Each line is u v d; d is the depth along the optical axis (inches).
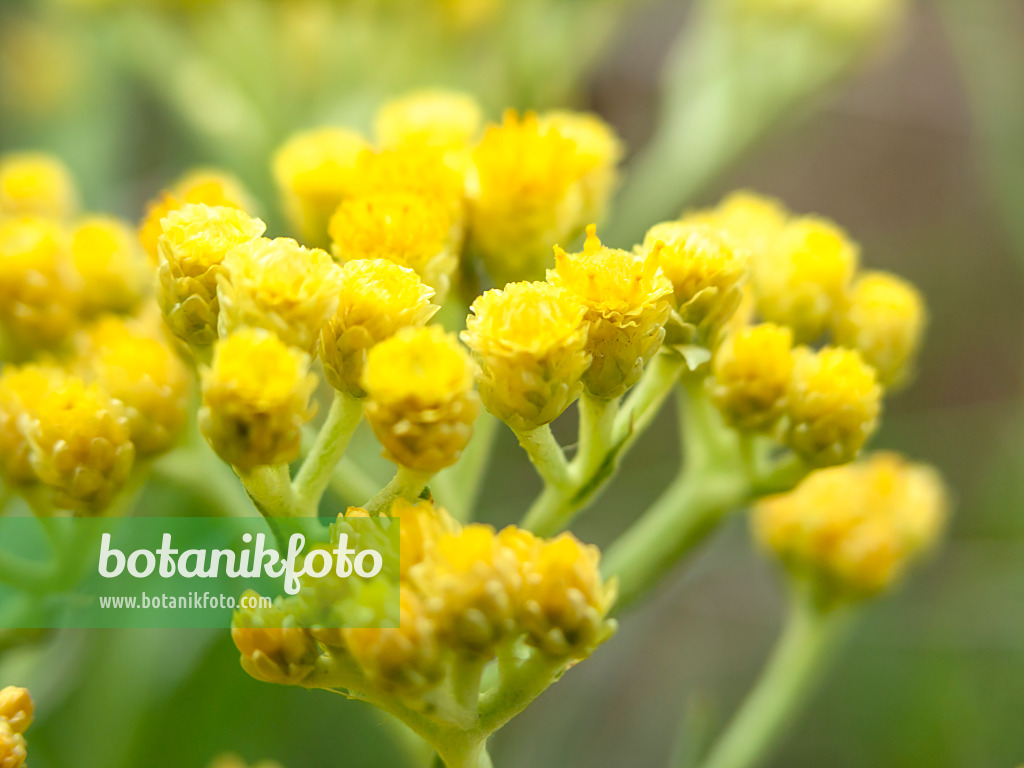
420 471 4.1
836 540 5.5
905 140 12.3
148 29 7.3
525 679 4.2
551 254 4.8
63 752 5.6
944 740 7.1
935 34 11.8
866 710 7.6
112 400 4.6
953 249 10.9
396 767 6.3
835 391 4.7
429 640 4.1
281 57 7.0
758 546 6.0
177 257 4.3
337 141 5.1
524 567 4.1
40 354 5.1
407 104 5.2
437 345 4.1
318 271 4.2
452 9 7.2
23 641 4.7
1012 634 7.5
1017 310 10.7
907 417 10.4
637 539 5.0
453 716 4.2
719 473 4.9
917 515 5.6
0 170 5.7
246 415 4.1
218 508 4.9
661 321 4.3
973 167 11.7
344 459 4.8
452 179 4.7
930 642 7.5
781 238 5.0
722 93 7.5
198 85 7.1
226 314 4.2
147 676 5.6
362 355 4.2
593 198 5.1
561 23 7.2
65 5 7.7
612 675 7.9
